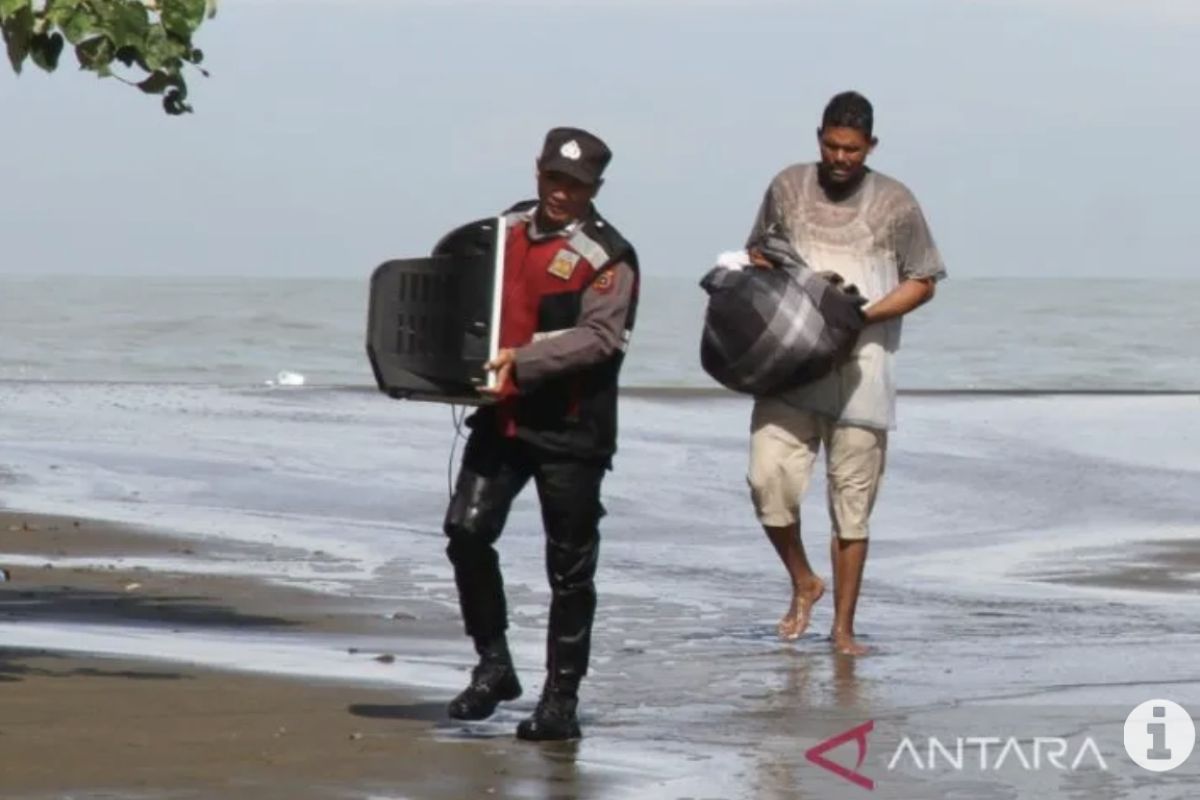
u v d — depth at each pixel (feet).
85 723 62.13
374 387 191.11
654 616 89.15
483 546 63.10
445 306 61.41
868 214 82.48
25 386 188.55
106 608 85.76
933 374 263.49
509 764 59.06
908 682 73.67
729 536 116.37
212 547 106.22
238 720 63.46
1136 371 266.98
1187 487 136.05
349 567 100.78
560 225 61.67
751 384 82.48
